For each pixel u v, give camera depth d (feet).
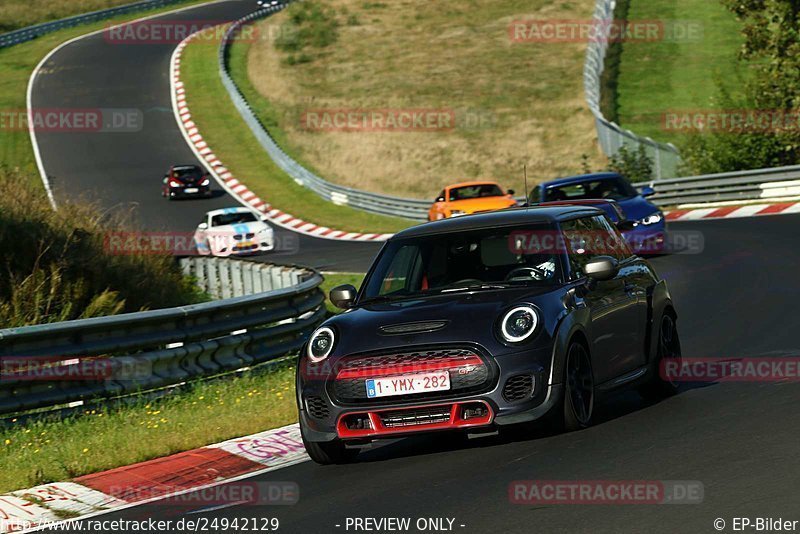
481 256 95.20
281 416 110.63
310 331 172.35
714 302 170.19
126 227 228.63
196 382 137.28
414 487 77.36
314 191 516.73
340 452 90.33
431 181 529.45
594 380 91.35
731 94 557.33
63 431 111.86
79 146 610.65
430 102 647.56
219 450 99.86
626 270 103.04
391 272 97.25
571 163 520.83
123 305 191.31
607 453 80.23
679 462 75.25
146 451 99.66
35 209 203.10
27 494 88.53
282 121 645.10
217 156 589.73
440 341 84.12
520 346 84.02
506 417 82.94
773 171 320.91
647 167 393.09
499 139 567.59
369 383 84.69
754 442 78.95
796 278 183.21
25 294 174.60
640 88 590.96
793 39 352.28
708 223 294.25
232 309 150.82
